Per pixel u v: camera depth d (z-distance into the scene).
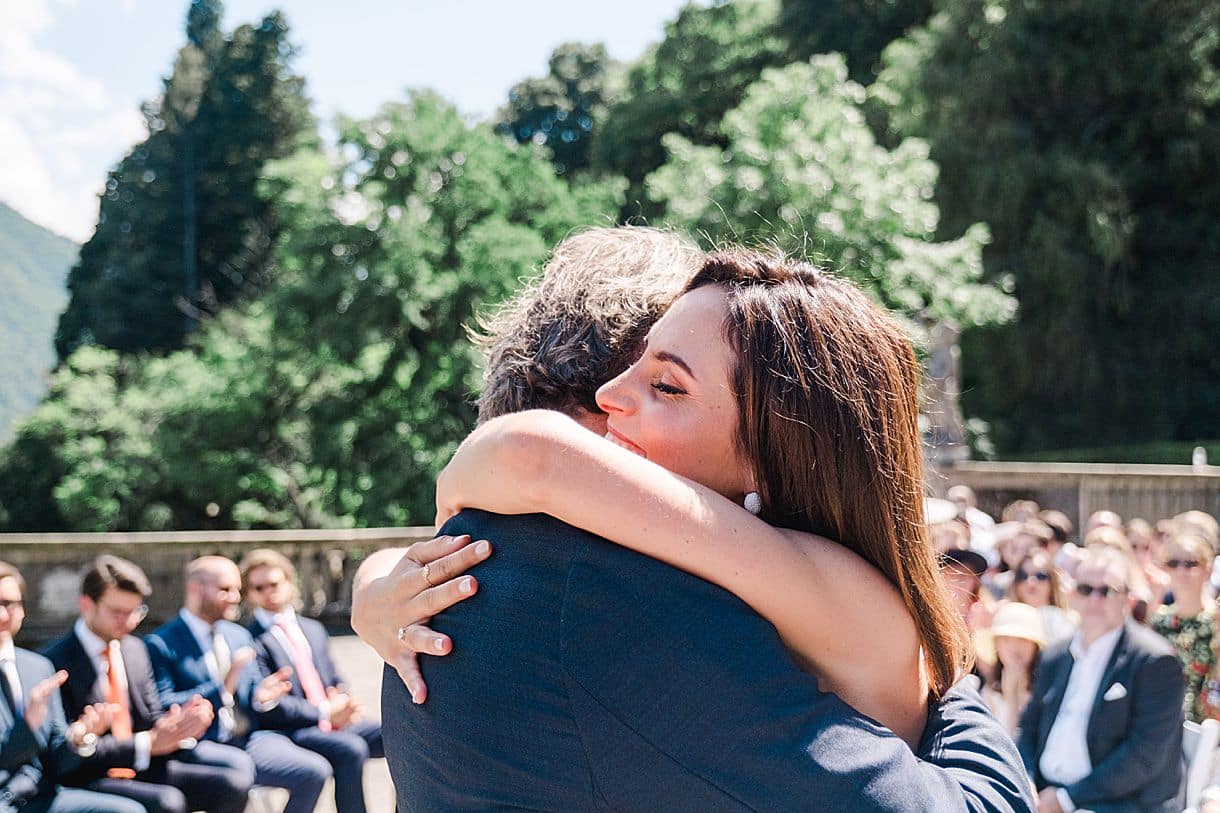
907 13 33.75
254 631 5.43
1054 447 29.88
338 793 5.09
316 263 22.38
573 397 1.25
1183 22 27.55
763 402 0.99
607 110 40.38
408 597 1.02
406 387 22.39
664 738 0.85
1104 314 29.03
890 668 0.97
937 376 14.77
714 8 37.16
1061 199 26.59
